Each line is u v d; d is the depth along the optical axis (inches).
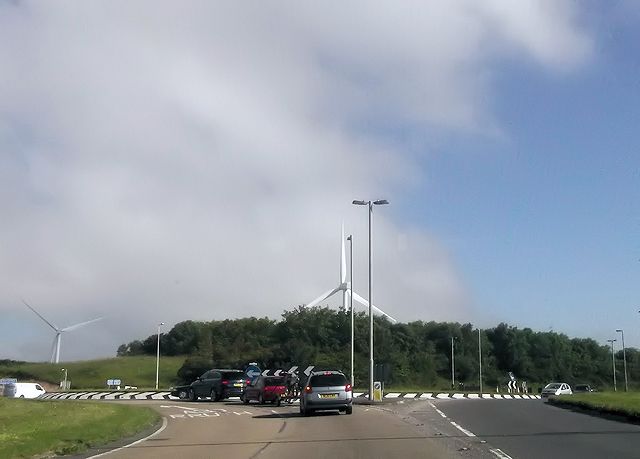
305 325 3346.5
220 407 1386.6
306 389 1077.1
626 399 1181.7
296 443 682.2
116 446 695.1
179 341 3927.2
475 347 4089.6
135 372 3432.6
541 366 4259.4
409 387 3016.7
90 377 3388.3
